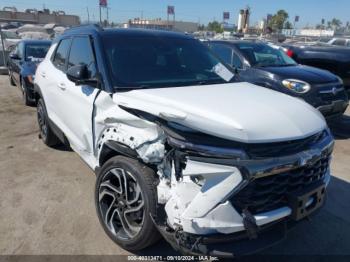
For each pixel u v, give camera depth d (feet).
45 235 10.05
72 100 11.98
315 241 10.21
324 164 8.94
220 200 7.17
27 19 237.25
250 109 8.39
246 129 7.48
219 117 7.81
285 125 8.01
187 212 7.31
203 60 12.57
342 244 10.11
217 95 9.47
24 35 101.81
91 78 10.85
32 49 30.50
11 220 10.75
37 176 13.93
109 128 9.50
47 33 118.83
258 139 7.41
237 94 9.75
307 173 8.26
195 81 11.28
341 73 27.89
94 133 10.50
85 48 12.00
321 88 19.34
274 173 7.45
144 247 8.93
